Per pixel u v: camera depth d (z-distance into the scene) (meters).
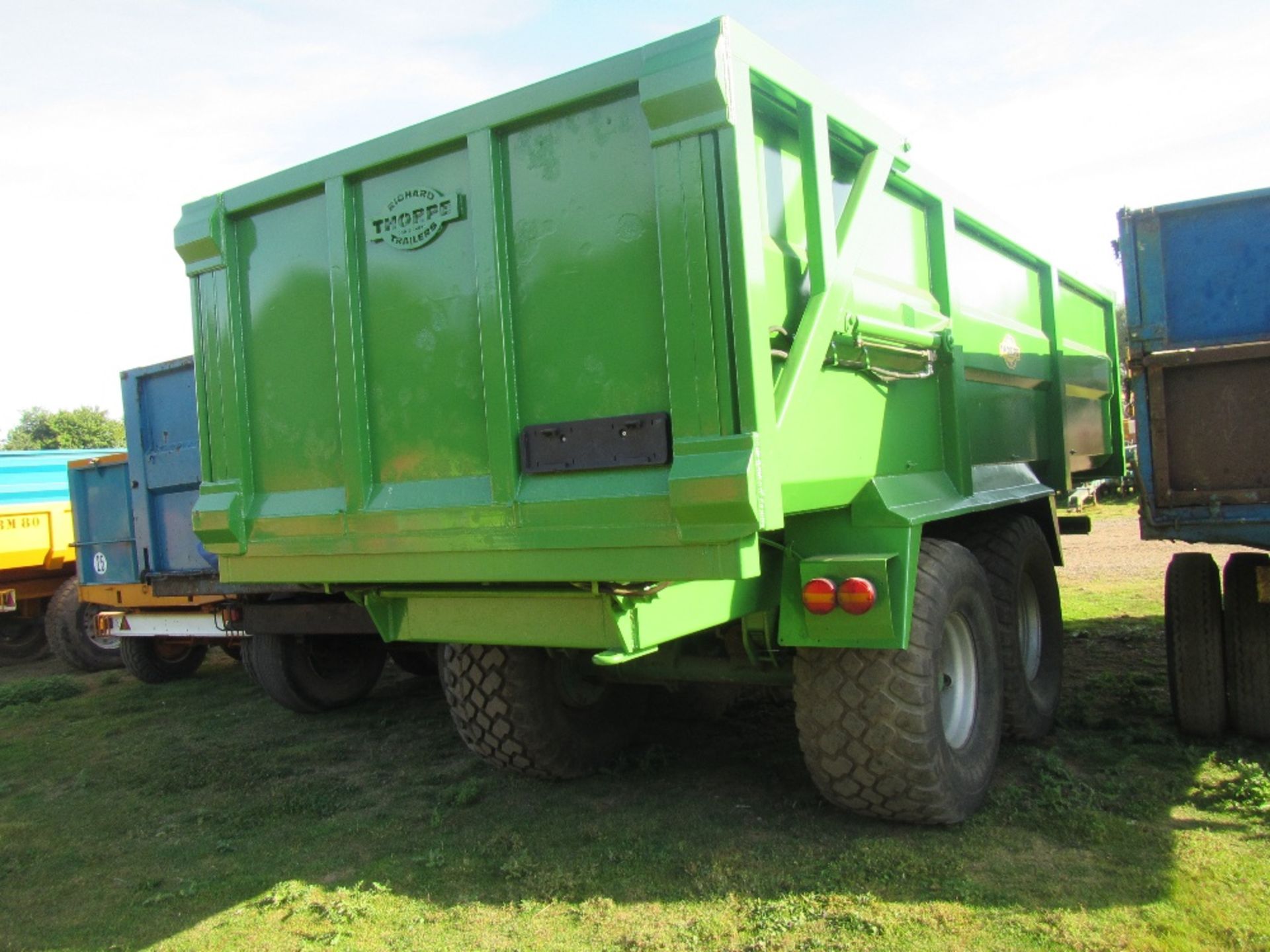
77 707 7.37
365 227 3.48
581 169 3.01
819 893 3.09
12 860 4.02
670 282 2.77
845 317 3.35
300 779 4.92
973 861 3.27
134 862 3.91
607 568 2.89
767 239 3.11
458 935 3.03
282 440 3.72
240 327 3.80
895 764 3.39
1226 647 4.39
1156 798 3.74
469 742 4.45
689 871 3.33
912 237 4.27
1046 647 4.98
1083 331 6.95
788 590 3.44
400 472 3.41
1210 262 4.08
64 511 10.62
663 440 2.81
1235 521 3.94
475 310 3.21
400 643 5.97
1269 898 2.91
